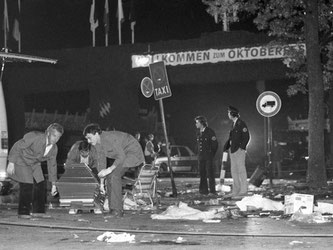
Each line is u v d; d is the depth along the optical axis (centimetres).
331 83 2480
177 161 3131
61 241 889
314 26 2052
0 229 1023
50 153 1195
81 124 4178
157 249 806
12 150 1161
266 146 2122
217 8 2242
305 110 4266
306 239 895
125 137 1180
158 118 4466
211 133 1762
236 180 1659
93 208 1251
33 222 1105
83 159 1309
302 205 1169
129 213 1271
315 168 2012
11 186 1817
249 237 918
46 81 3422
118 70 3266
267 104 1916
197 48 3033
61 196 1249
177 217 1166
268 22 2345
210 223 1093
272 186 1988
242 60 2945
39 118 3928
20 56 2050
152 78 1703
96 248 821
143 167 1362
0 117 1739
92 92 3338
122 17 3456
